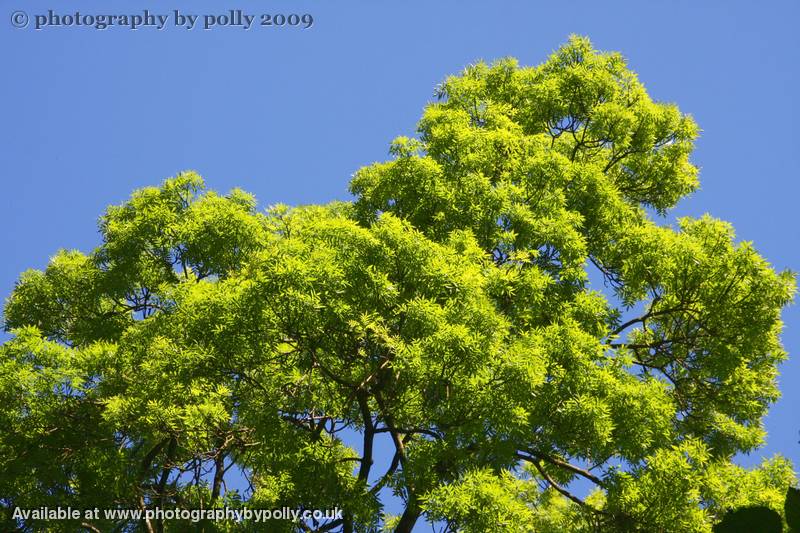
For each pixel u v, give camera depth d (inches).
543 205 717.9
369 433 605.9
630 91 898.1
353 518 589.0
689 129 897.5
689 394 743.7
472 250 624.4
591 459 592.4
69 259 837.2
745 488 556.1
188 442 612.4
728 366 699.4
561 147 858.1
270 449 588.1
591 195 763.4
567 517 650.2
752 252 691.4
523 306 645.9
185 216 749.9
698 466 573.6
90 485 625.3
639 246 727.7
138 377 632.4
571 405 561.3
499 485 534.9
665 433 598.2
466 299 567.8
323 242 583.8
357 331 561.6
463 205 711.1
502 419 547.8
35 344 639.8
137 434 646.5
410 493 560.4
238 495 605.0
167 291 720.3
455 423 569.9
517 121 883.4
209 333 561.0
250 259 692.7
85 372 650.8
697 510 546.6
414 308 541.6
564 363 592.1
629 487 564.4
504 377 548.1
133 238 745.0
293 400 588.1
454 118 816.9
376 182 771.4
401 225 591.5
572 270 685.9
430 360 540.1
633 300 775.7
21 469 613.6
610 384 585.9
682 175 898.1
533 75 912.9
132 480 625.6
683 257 699.4
